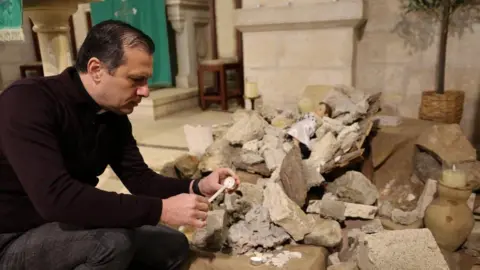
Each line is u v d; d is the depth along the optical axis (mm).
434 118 2693
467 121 2959
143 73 1126
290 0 3129
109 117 1312
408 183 2299
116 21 1135
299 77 3260
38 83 1119
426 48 2973
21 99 1066
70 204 1059
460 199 1688
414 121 2688
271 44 3307
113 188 2326
